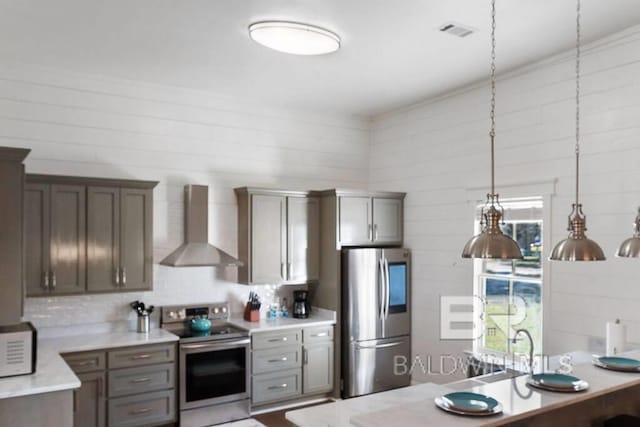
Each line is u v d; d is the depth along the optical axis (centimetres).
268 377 481
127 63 424
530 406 217
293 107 565
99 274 424
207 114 514
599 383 249
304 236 537
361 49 387
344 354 520
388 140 594
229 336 456
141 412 414
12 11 322
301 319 526
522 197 430
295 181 568
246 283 507
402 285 548
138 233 442
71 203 414
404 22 338
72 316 439
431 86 485
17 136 424
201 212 491
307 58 409
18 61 419
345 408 270
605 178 370
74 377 307
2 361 304
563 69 400
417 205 550
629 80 356
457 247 500
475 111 482
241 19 334
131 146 473
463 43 376
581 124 387
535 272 430
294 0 306
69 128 445
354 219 536
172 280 490
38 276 399
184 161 500
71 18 334
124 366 408
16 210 311
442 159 518
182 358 432
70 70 442
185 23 341
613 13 325
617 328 329
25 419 288
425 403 226
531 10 320
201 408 441
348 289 517
